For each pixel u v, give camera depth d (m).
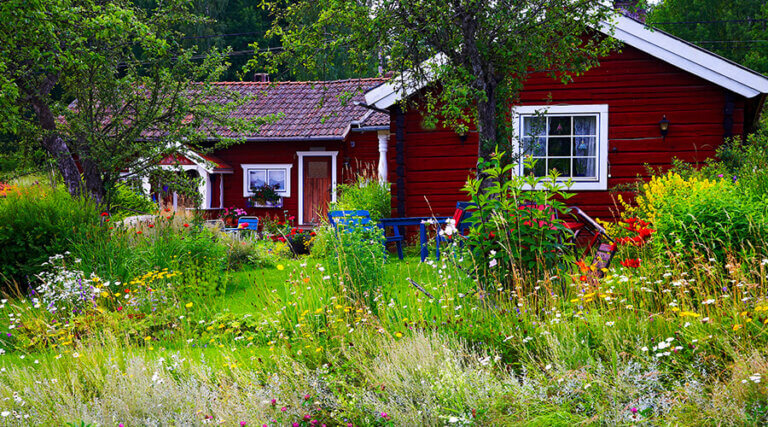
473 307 6.34
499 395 4.77
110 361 5.69
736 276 5.59
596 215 12.47
